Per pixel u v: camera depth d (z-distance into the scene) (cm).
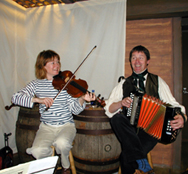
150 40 252
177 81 244
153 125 173
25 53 301
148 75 197
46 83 196
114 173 212
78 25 280
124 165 181
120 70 258
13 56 279
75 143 206
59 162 215
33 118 217
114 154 202
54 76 199
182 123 166
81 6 276
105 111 198
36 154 172
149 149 180
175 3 225
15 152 278
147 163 183
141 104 171
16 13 286
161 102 171
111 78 264
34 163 97
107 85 267
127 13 245
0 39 257
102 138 197
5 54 265
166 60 247
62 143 174
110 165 203
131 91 180
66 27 287
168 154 246
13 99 185
